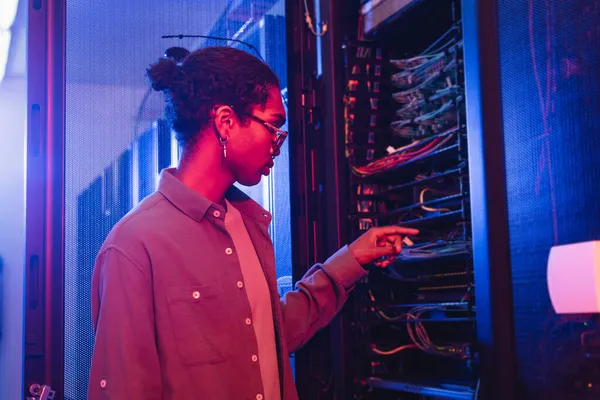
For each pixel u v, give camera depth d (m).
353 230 1.84
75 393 1.79
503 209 1.27
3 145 4.89
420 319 1.62
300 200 1.92
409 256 1.64
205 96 1.23
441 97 1.65
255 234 1.38
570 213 1.13
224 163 1.27
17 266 4.78
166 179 1.27
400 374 1.77
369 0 1.84
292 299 1.45
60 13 1.87
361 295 1.81
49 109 1.83
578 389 1.10
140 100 1.93
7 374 4.65
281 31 2.04
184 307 1.17
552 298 1.14
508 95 1.27
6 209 4.83
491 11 1.31
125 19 1.95
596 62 1.10
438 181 1.71
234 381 1.18
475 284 1.31
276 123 1.29
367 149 1.89
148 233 1.18
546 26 1.20
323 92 1.90
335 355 1.79
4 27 3.79
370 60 1.90
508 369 1.23
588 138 1.10
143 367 1.10
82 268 1.84
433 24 1.78
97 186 1.87
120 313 1.11
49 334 1.76
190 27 1.99
